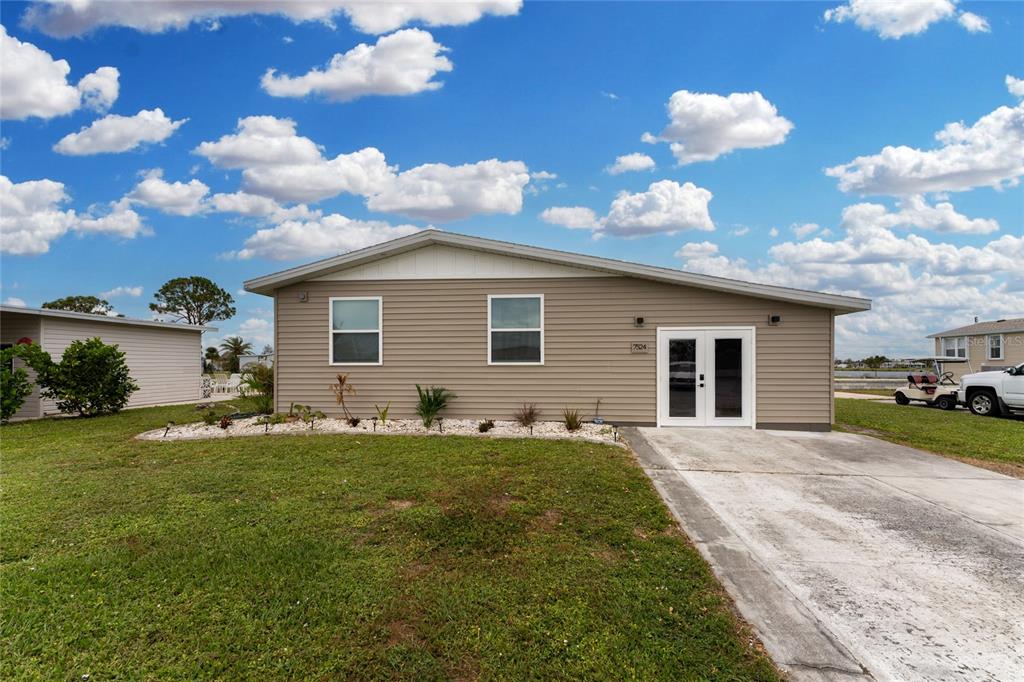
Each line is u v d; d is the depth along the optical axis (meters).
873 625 2.72
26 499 4.76
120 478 5.54
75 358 11.32
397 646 2.46
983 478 5.93
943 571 3.40
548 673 2.28
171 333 16.48
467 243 9.38
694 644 2.50
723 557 3.58
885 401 16.88
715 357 9.20
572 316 9.45
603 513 4.44
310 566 3.32
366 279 9.79
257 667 2.32
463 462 6.26
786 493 5.23
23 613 2.73
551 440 7.80
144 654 2.41
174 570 3.25
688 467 6.32
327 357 9.81
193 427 9.07
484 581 3.14
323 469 5.91
